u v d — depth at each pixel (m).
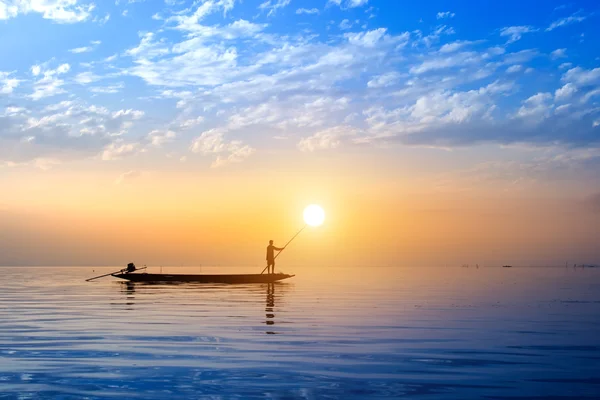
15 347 10.23
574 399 6.89
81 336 11.52
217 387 7.38
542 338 11.34
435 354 9.61
